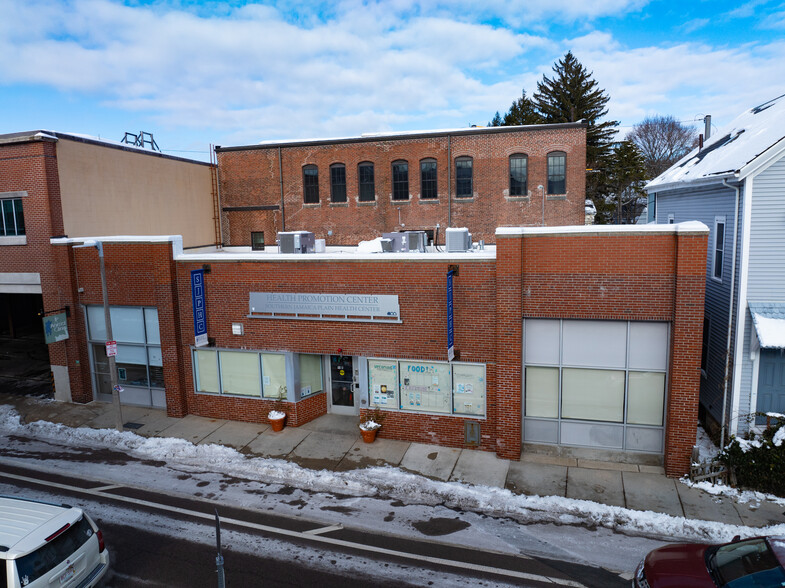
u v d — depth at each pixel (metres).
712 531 11.11
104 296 16.69
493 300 14.60
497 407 14.58
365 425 15.86
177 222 28.02
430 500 12.74
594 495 12.68
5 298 31.28
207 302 17.59
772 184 13.33
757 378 13.92
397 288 15.41
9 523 9.19
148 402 19.41
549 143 29.28
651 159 68.06
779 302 13.66
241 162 33.12
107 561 10.01
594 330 14.10
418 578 9.87
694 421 13.16
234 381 17.89
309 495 13.16
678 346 13.07
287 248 20.19
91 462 15.26
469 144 30.22
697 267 12.69
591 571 10.02
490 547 10.85
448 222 30.81
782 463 12.39
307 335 16.58
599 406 14.41
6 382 22.98
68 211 20.23
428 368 15.58
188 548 10.98
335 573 10.05
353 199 32.00
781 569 7.66
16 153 19.34
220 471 14.52
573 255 13.70
